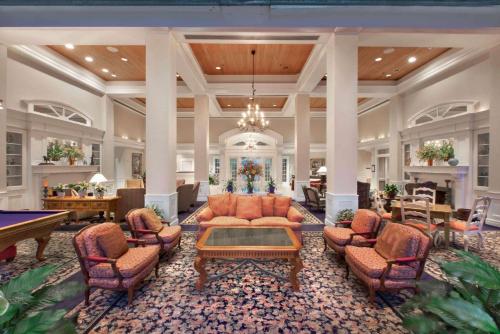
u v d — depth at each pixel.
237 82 8.57
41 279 1.37
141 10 1.25
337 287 2.90
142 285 2.93
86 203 5.34
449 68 6.62
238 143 13.04
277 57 7.02
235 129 12.90
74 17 1.25
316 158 13.75
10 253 3.50
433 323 1.23
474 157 6.22
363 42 5.23
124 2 1.22
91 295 2.71
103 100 8.80
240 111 12.57
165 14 1.29
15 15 1.24
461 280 1.43
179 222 5.84
